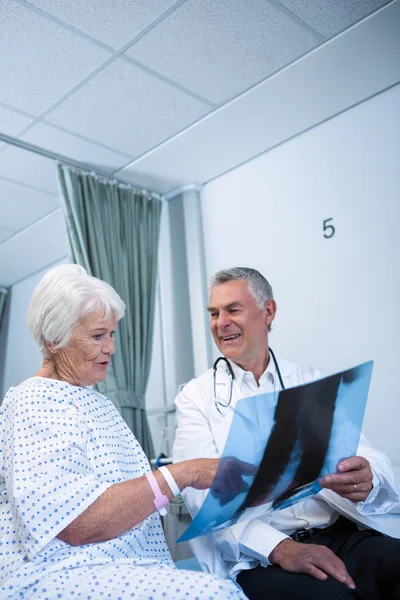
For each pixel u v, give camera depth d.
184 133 3.12
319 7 2.28
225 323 1.64
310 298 3.05
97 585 1.03
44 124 2.95
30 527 1.06
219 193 3.64
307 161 3.17
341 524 1.55
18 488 1.09
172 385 3.70
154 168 3.50
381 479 1.49
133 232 3.62
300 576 1.29
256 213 3.39
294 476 1.21
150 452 3.32
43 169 3.43
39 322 1.29
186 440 1.59
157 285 3.90
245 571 1.42
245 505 1.21
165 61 2.54
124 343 3.39
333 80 2.74
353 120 2.98
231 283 1.68
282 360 1.78
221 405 1.60
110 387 3.24
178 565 1.81
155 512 1.27
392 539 1.40
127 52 2.46
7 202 3.82
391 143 2.81
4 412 1.25
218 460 1.27
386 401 2.68
